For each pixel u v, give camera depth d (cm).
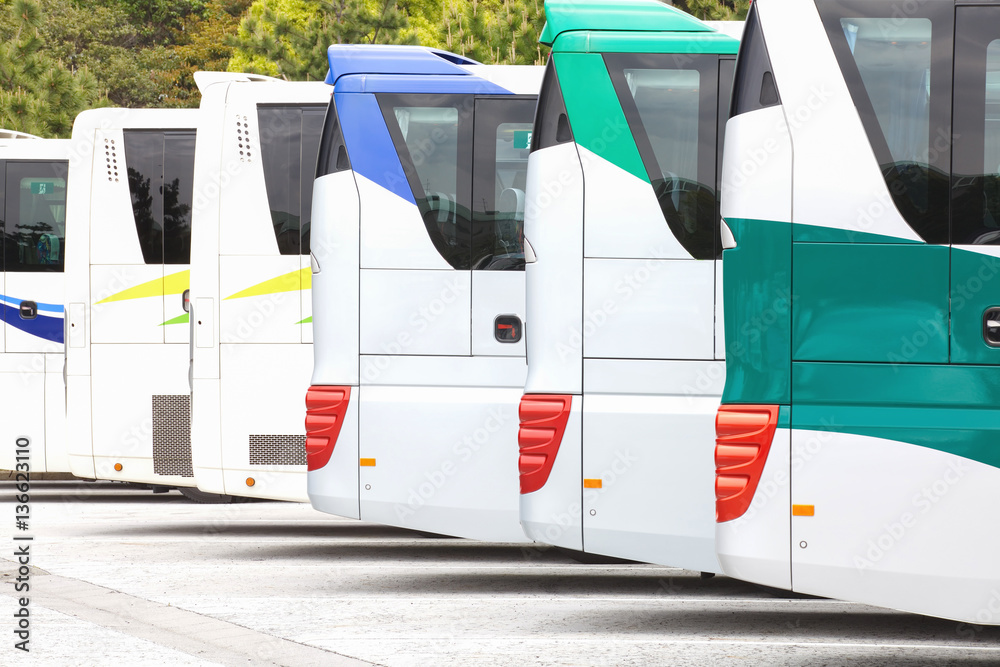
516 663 650
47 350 1502
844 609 837
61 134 2320
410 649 688
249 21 2377
